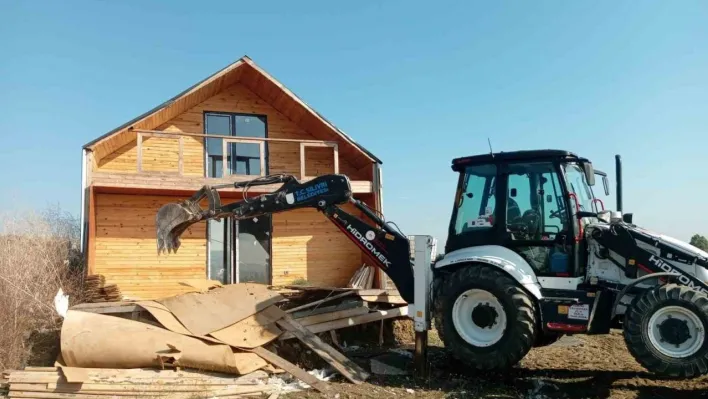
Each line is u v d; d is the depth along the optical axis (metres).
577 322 6.87
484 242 7.75
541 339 8.19
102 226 12.49
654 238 6.80
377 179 13.55
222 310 8.41
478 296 7.31
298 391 6.89
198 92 12.71
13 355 7.50
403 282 7.95
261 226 13.86
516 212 7.58
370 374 7.76
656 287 6.34
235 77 13.41
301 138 14.38
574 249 7.14
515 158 7.60
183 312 8.36
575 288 7.12
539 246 7.36
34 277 10.34
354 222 8.16
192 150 13.35
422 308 7.68
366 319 9.60
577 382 7.36
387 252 8.04
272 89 13.29
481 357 7.13
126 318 8.62
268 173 14.01
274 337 8.09
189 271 13.11
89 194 11.25
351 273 14.32
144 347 7.25
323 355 7.86
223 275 13.44
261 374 7.21
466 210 8.05
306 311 9.39
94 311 8.73
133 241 12.71
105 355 7.16
